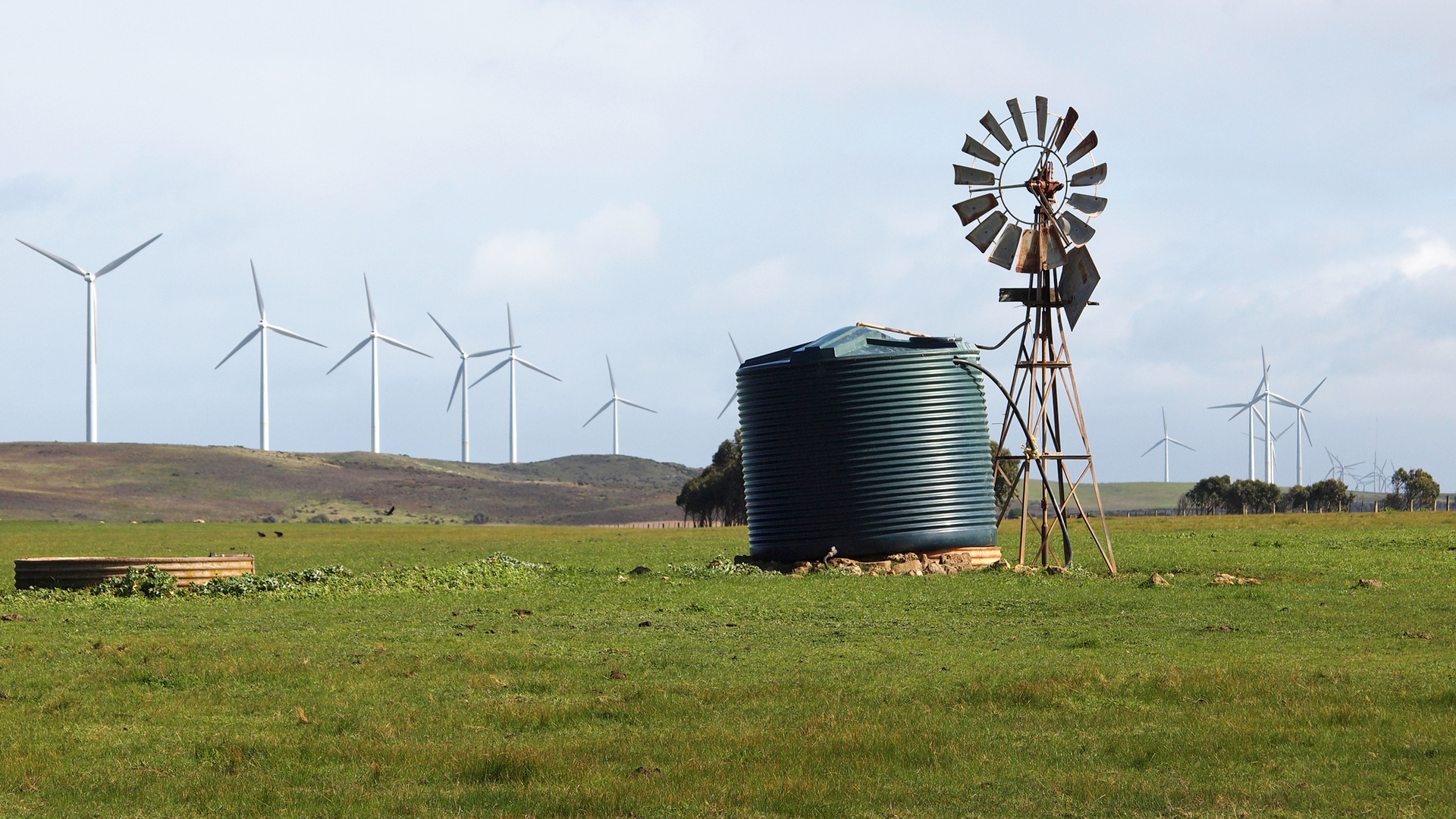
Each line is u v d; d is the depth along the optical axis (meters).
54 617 34.78
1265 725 18.77
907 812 14.85
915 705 20.59
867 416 48.41
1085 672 22.55
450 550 80.31
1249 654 25.39
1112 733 18.45
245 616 34.88
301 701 21.66
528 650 27.41
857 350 49.97
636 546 81.31
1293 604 34.31
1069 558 48.03
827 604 35.97
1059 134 48.50
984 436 50.12
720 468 174.50
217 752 18.03
